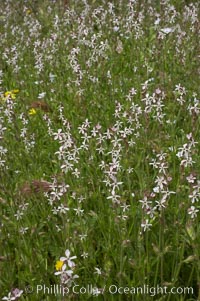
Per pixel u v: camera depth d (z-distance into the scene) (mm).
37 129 4977
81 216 3520
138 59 5578
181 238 3271
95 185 3930
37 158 4453
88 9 6840
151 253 3256
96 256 3367
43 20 7645
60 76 5727
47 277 3146
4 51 6590
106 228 3492
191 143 3221
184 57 5566
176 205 3389
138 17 6047
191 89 5148
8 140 4555
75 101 5137
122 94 5156
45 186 3693
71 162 4090
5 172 3826
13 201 3572
